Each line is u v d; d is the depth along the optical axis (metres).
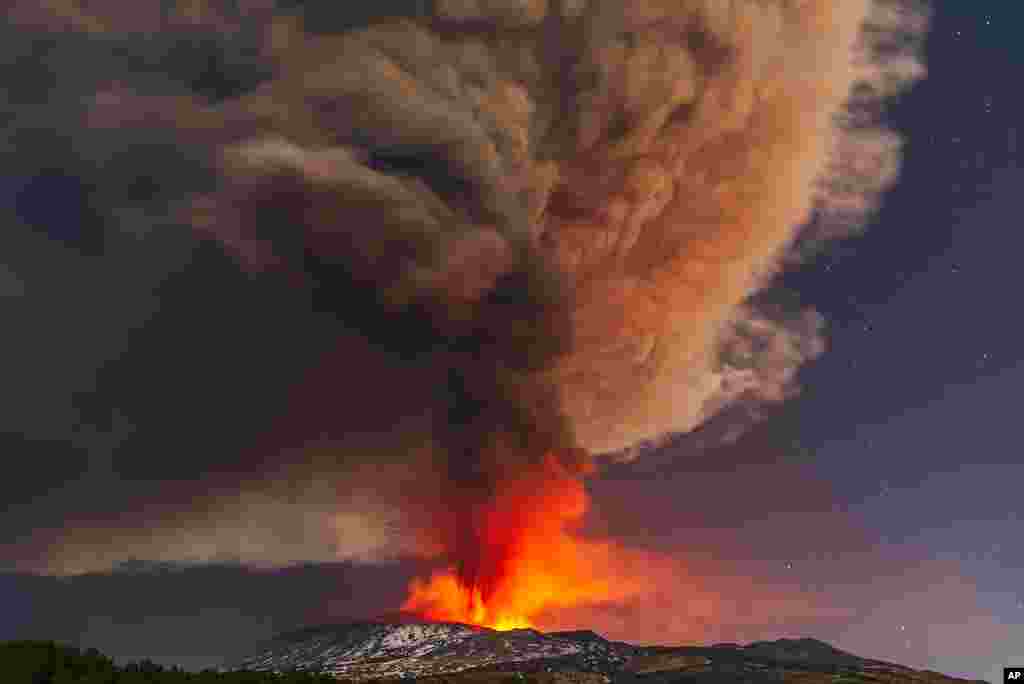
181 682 107.81
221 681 110.50
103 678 107.12
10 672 105.06
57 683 104.38
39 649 113.56
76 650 117.44
